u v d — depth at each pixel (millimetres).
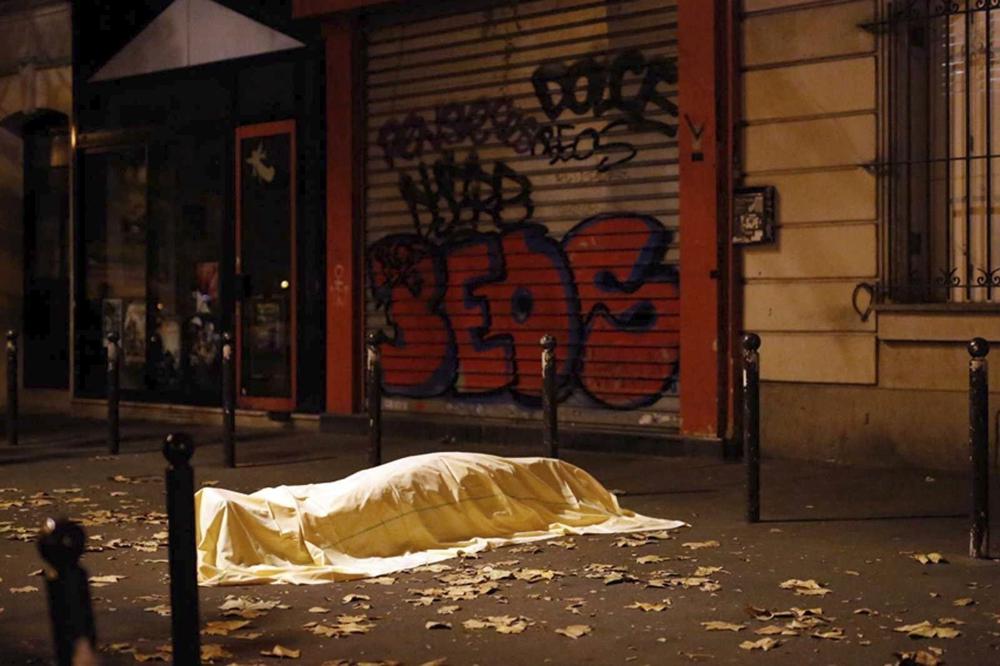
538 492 7461
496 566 6477
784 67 9969
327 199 13109
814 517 7766
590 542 7070
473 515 7066
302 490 6984
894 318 9414
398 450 11453
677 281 10609
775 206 10016
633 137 10891
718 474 9516
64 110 15961
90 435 13492
